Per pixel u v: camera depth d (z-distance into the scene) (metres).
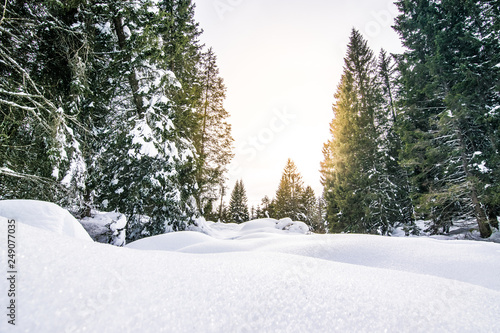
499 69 9.62
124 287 0.68
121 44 7.16
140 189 7.13
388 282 1.06
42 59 5.14
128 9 6.27
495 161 9.00
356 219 14.62
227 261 1.16
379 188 14.59
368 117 16.22
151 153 6.41
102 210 7.22
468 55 11.16
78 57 5.46
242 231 16.73
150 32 6.33
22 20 4.75
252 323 0.64
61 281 0.62
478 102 10.15
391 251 3.09
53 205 2.56
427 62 11.27
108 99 6.81
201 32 14.54
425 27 12.59
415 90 12.55
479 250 2.91
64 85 5.59
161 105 6.95
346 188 15.48
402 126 12.71
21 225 0.86
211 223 22.06
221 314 0.66
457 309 0.82
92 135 6.35
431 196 10.93
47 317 0.50
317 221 27.06
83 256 0.78
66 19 5.62
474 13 11.41
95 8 6.13
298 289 0.87
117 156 6.78
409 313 0.77
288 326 0.65
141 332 0.54
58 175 5.00
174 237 5.23
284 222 17.31
